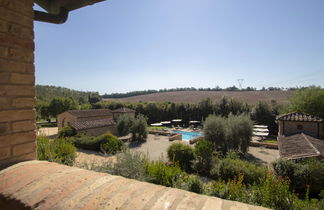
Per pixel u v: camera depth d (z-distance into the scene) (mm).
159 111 36062
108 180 1103
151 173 4578
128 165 4246
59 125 27047
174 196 937
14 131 1425
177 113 35375
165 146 17359
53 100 35531
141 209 832
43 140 4457
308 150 10023
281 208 4016
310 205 4152
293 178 8352
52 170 1251
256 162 12969
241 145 14719
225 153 14477
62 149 4762
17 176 1177
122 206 857
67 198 932
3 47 1371
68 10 2127
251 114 27328
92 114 27656
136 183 1084
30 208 915
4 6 1380
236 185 4969
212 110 32125
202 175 10102
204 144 10664
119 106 39656
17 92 1461
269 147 17375
